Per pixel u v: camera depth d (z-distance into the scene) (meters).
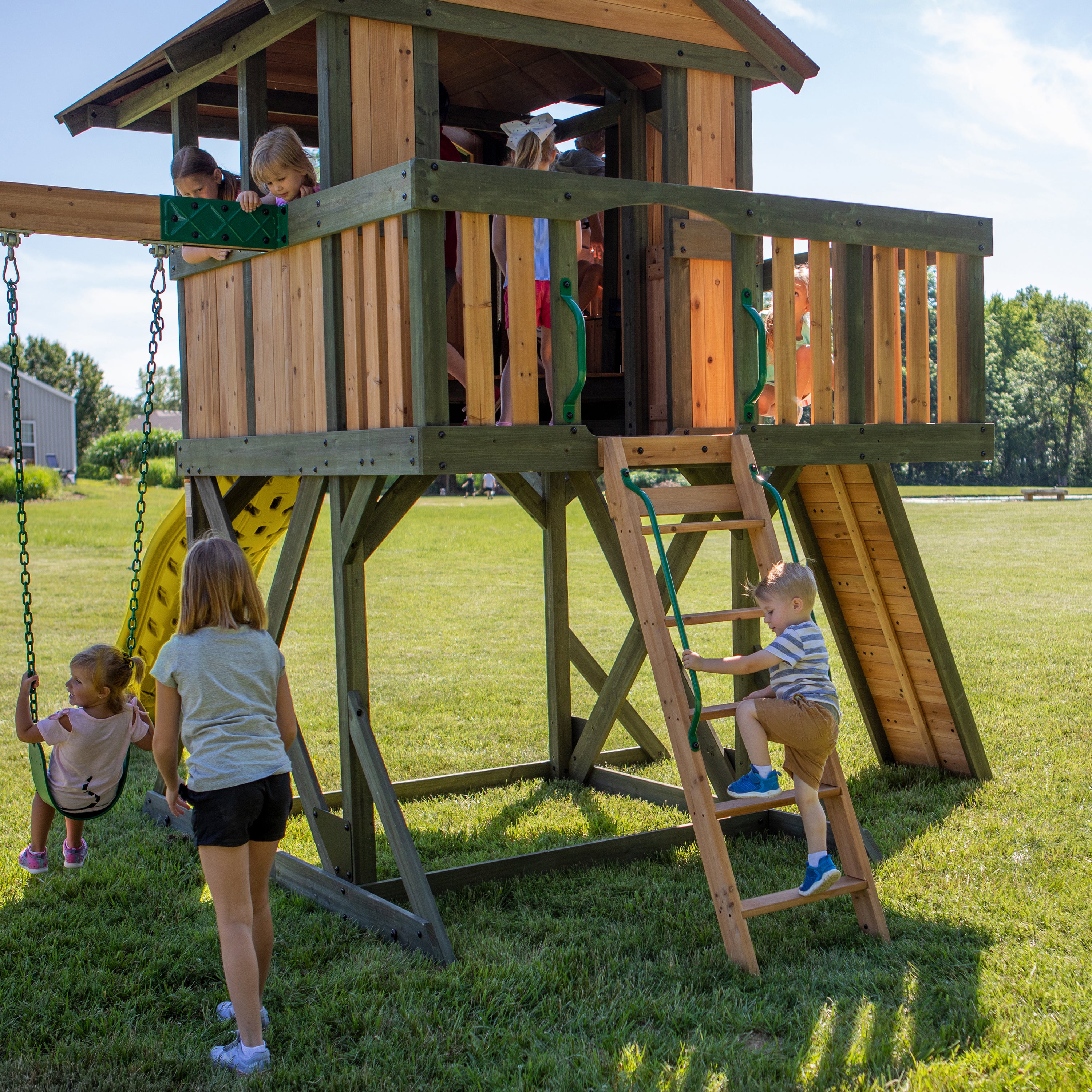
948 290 5.91
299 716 8.52
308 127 7.27
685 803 6.06
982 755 6.57
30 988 3.95
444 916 4.64
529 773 7.05
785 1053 3.40
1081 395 67.81
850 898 4.74
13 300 4.79
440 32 6.06
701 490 4.80
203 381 6.04
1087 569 17.48
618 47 5.25
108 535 23.83
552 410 4.90
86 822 6.00
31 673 4.75
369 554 4.75
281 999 3.84
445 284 4.30
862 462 5.52
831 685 4.19
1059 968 3.95
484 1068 3.37
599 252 7.25
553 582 7.01
